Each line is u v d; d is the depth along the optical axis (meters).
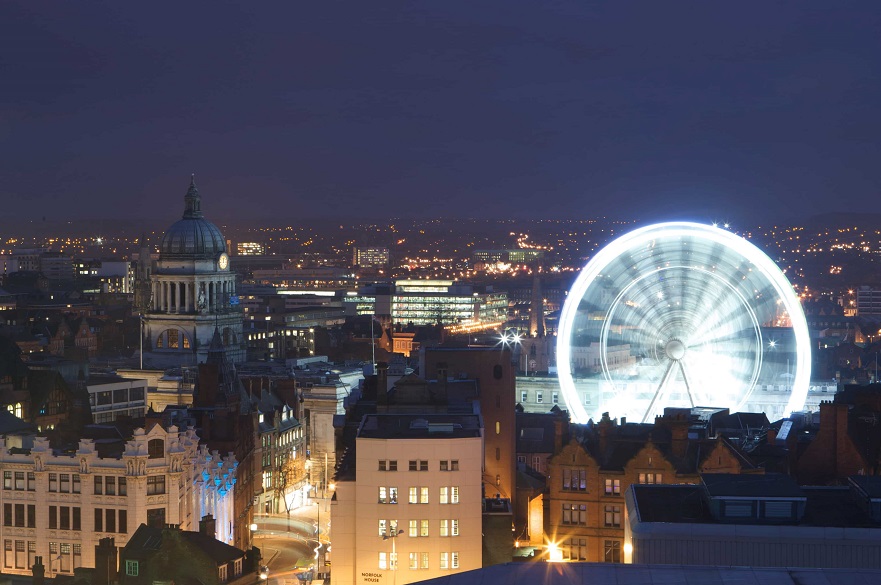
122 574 148.50
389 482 155.38
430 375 194.12
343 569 156.75
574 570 94.69
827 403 188.12
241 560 153.88
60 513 183.50
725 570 93.50
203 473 193.75
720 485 114.56
